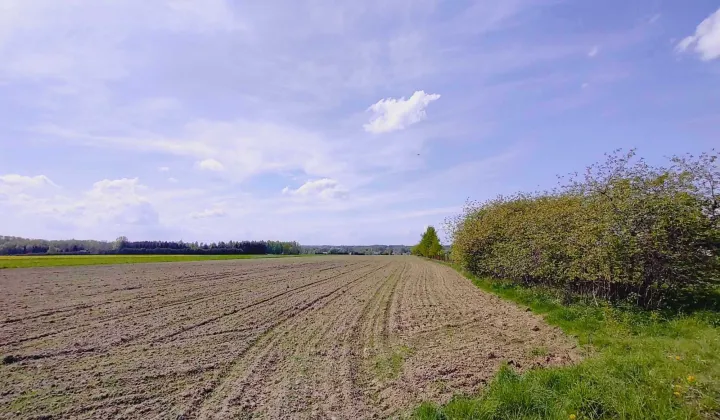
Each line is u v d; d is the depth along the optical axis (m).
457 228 30.16
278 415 5.73
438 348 9.34
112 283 21.80
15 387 6.62
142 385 6.81
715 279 10.23
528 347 9.21
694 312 9.94
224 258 66.31
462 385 6.83
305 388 6.79
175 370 7.59
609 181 12.34
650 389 5.57
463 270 33.53
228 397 6.36
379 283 25.58
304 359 8.44
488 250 22.97
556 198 17.12
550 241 14.39
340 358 8.54
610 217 11.43
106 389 6.60
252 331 10.89
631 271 11.12
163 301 15.87
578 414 5.18
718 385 5.55
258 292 19.42
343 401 6.25
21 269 31.36
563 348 8.92
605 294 12.36
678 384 5.64
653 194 10.91
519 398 5.65
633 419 4.96
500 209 22.52
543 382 6.15
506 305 15.70
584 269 12.69
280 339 10.10
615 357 6.96
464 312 14.23
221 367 7.83
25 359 8.12
